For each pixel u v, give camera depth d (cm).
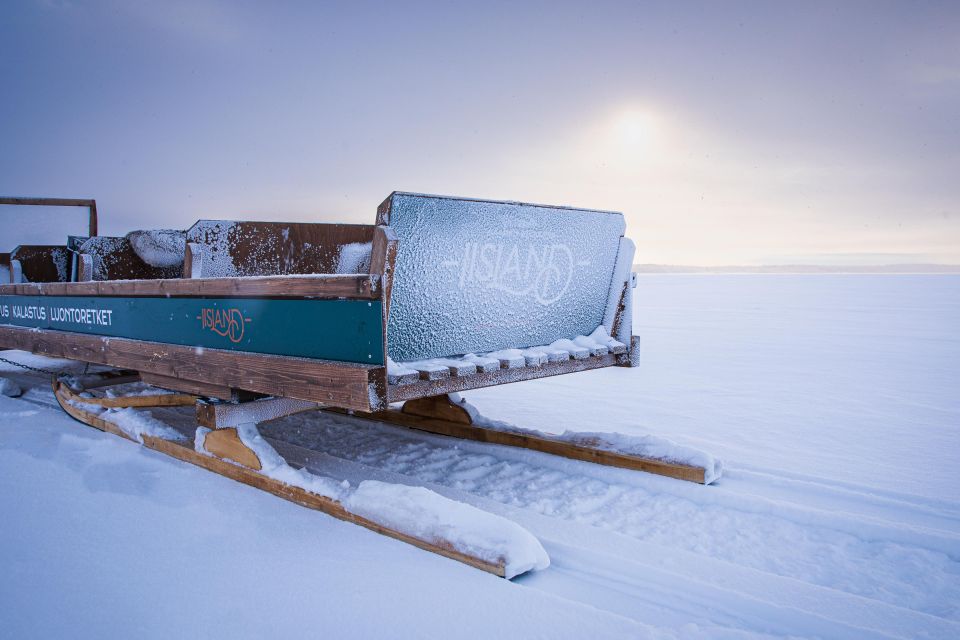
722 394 755
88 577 242
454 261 319
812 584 253
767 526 321
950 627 221
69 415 517
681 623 218
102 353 443
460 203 304
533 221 350
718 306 2820
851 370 952
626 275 418
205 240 439
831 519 319
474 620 210
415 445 469
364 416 546
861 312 2367
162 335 386
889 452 478
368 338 259
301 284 282
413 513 274
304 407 379
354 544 271
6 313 600
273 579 239
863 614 229
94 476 357
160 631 204
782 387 804
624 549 280
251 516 301
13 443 428
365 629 205
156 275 588
